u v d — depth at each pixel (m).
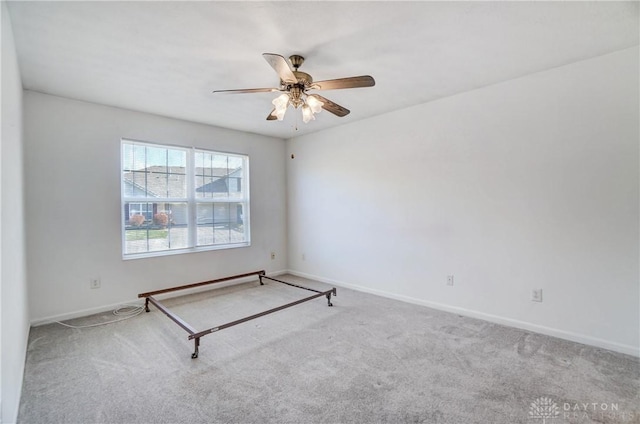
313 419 1.72
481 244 3.13
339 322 3.10
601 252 2.49
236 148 4.64
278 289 4.35
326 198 4.67
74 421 1.71
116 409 1.81
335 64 2.54
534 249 2.81
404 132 3.71
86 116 3.31
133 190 3.70
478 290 3.17
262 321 3.13
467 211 3.22
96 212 3.37
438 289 3.47
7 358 1.54
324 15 1.87
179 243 4.09
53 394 1.94
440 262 3.45
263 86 2.96
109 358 2.39
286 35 2.09
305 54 2.36
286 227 5.33
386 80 2.88
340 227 4.49
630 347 2.38
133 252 3.70
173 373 2.18
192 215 4.19
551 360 2.31
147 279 3.76
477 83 2.98
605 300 2.48
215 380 2.10
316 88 2.32
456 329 2.90
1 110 1.52
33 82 2.79
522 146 2.85
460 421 1.69
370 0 1.74
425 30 2.06
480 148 3.11
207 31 2.03
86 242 3.31
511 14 1.90
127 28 1.98
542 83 2.72
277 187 5.20
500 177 2.99
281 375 2.15
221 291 4.24
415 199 3.64
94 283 3.36
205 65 2.52
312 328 2.95
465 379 2.08
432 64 2.56
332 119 4.11
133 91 3.04
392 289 3.90
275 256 5.19
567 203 2.64
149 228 3.83
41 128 3.04
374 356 2.41
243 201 4.80
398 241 3.81
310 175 4.90
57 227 3.13
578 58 2.49
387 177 3.90
